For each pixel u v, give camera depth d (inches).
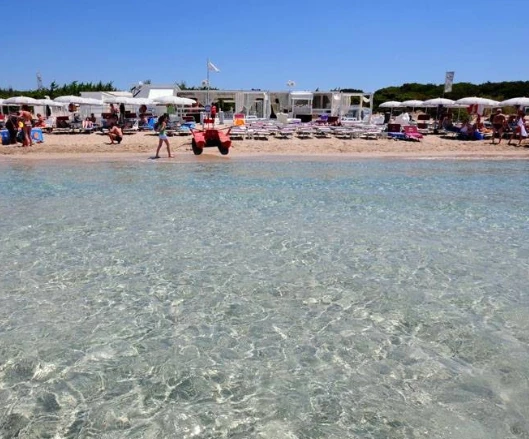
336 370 187.6
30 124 860.0
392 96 2442.2
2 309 235.1
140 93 1457.9
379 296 254.5
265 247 331.0
